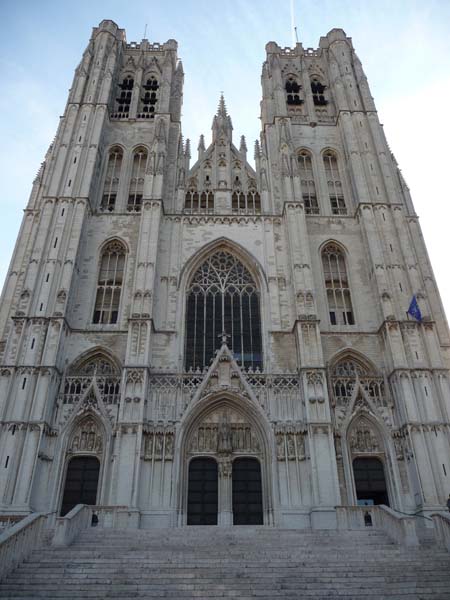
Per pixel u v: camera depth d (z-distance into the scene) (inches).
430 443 1507.1
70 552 950.4
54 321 1679.4
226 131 2429.9
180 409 1598.2
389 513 1151.6
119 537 1114.1
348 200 2225.6
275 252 1994.3
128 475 1430.9
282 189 2130.9
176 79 2667.3
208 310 1900.8
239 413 1636.3
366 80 2546.8
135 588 796.6
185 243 2017.7
